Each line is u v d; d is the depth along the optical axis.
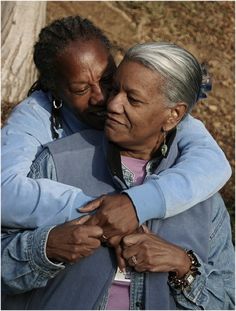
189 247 2.96
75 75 3.04
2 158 2.98
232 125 7.74
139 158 3.01
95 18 8.22
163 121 2.89
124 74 2.82
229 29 8.97
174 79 2.81
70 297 2.89
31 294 2.97
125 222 2.78
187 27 8.73
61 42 3.07
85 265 2.89
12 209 2.86
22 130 3.11
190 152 3.01
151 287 2.90
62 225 2.82
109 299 2.92
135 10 8.60
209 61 8.44
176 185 2.86
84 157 3.00
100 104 3.07
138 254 2.82
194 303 2.94
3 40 6.27
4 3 6.28
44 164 2.98
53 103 3.20
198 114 7.67
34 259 2.83
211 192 2.94
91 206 2.83
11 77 6.28
